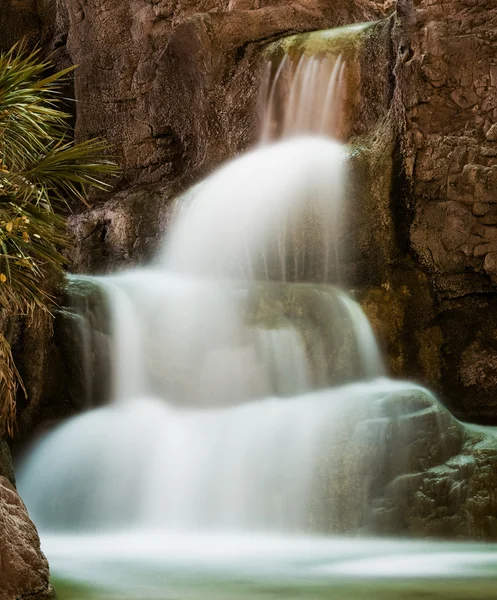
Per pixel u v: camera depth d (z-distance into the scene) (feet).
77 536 39.78
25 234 25.98
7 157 28.32
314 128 59.52
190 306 46.42
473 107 51.72
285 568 29.35
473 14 52.60
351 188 53.16
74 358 44.04
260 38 65.21
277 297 47.16
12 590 21.89
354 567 29.66
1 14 80.12
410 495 38.24
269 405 43.04
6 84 27.61
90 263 64.69
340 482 38.91
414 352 50.29
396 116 53.26
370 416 40.04
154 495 40.29
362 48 58.49
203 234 58.29
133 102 70.49
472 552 34.09
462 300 51.11
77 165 28.84
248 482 39.55
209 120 64.23
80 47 73.77
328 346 47.50
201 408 45.16
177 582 26.18
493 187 50.14
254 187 56.90
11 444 42.47
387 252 52.01
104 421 42.88
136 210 63.16
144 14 70.74
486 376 49.73
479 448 38.60
